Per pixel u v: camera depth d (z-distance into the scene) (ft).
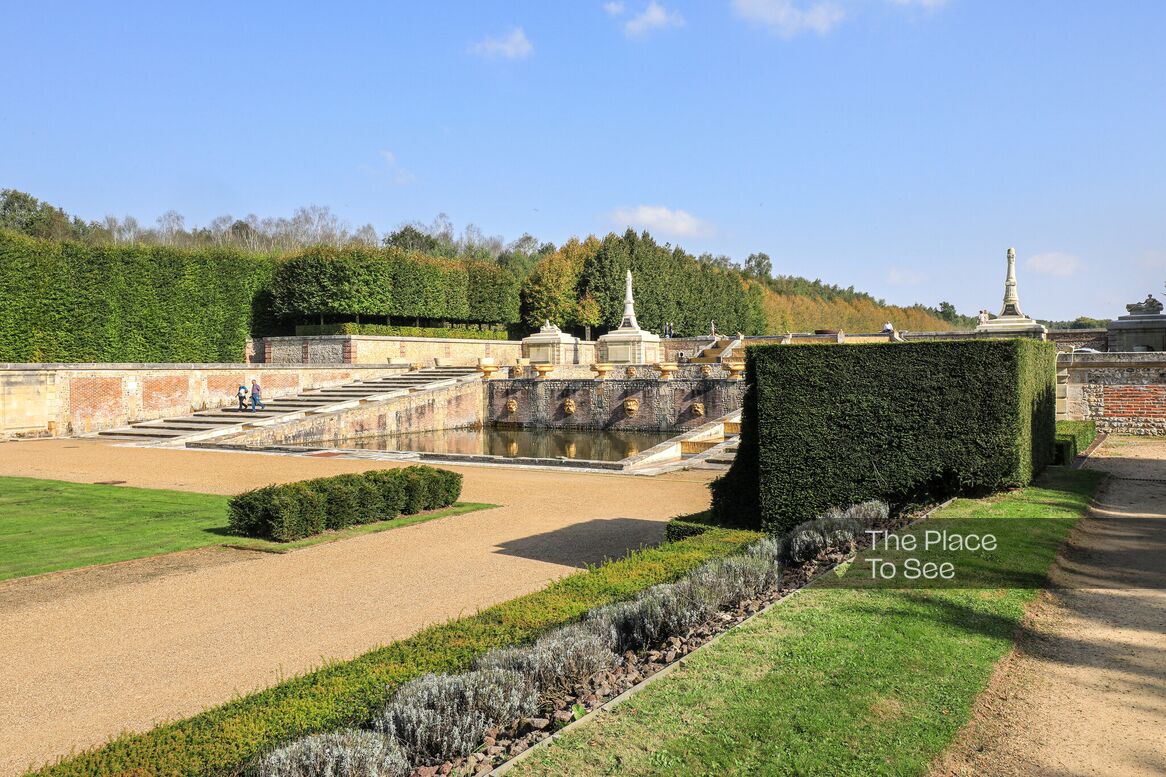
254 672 24.98
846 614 24.57
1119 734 17.38
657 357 178.40
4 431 104.32
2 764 19.04
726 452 81.51
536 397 144.66
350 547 43.32
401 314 184.03
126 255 144.36
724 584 26.58
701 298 280.92
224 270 165.17
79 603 32.76
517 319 229.25
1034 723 17.90
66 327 133.90
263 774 14.85
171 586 35.40
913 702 18.56
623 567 30.30
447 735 17.20
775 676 19.90
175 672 25.12
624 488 64.54
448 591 34.22
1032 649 22.34
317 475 71.56
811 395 38.96
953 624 23.71
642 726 17.40
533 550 41.98
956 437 38.45
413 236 356.38
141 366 120.06
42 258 130.52
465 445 116.88
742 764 15.71
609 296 244.42
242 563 39.73
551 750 16.44
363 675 20.01
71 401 111.45
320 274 171.22
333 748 15.67
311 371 147.54
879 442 38.75
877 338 187.62
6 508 54.13
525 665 20.07
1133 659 21.56
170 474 72.38
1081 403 87.04
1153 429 83.92
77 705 22.65
